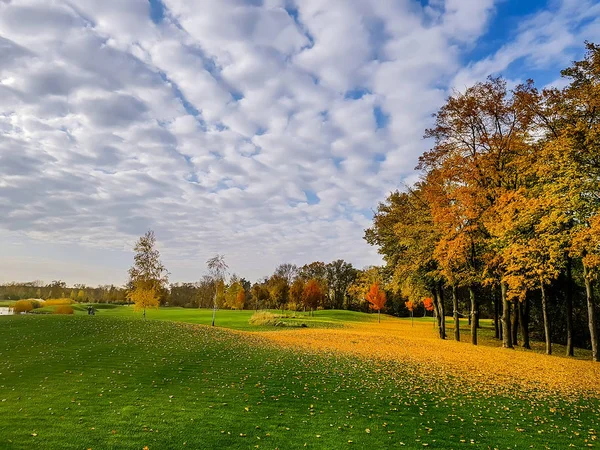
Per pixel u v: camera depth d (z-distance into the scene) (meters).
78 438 8.87
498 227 25.64
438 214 30.31
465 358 23.70
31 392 12.39
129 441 8.82
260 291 85.25
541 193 24.89
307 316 67.50
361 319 69.56
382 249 45.66
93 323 28.16
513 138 28.98
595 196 21.84
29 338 21.86
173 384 13.96
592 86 21.67
